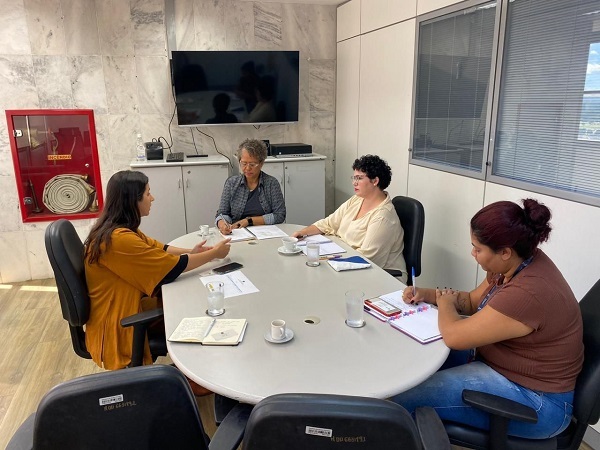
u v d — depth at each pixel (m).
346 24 4.55
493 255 1.53
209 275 2.15
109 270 2.04
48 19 4.01
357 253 2.46
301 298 1.88
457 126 3.03
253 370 1.36
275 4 4.57
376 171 2.58
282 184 4.54
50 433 0.97
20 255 4.31
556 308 1.46
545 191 2.36
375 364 1.39
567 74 2.21
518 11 2.47
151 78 4.38
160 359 2.89
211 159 4.39
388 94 3.86
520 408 1.32
